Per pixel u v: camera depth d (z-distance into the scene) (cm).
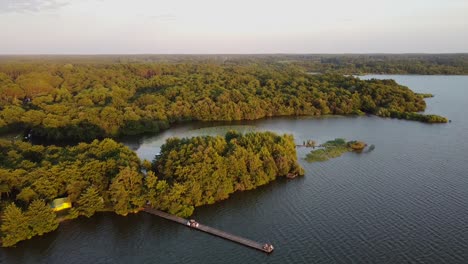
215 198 10438
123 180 9662
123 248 8356
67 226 9194
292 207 10062
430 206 9906
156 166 10962
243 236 8694
